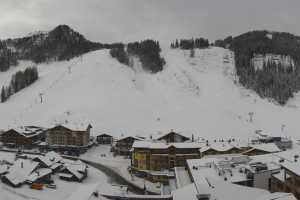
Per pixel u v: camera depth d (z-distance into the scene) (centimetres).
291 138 17275
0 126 17888
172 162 11406
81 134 14588
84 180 10538
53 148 14762
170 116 19925
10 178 8706
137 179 11094
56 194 8550
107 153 14488
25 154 13100
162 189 9562
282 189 7281
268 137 15912
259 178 7931
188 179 9069
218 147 11456
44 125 17712
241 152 11375
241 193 6325
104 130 17212
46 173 9625
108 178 11094
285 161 7669
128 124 18275
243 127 19012
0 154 12938
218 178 7838
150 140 13050
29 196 8031
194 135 16638
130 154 13838
